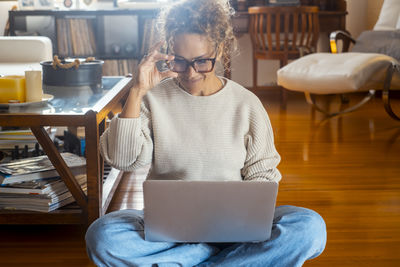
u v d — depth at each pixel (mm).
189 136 1349
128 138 1292
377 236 1915
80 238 1896
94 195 1782
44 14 4617
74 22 4781
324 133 3594
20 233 1938
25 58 3789
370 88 3738
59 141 2453
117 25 4879
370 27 5316
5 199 1820
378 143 3307
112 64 4824
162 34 1326
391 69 3553
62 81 2303
